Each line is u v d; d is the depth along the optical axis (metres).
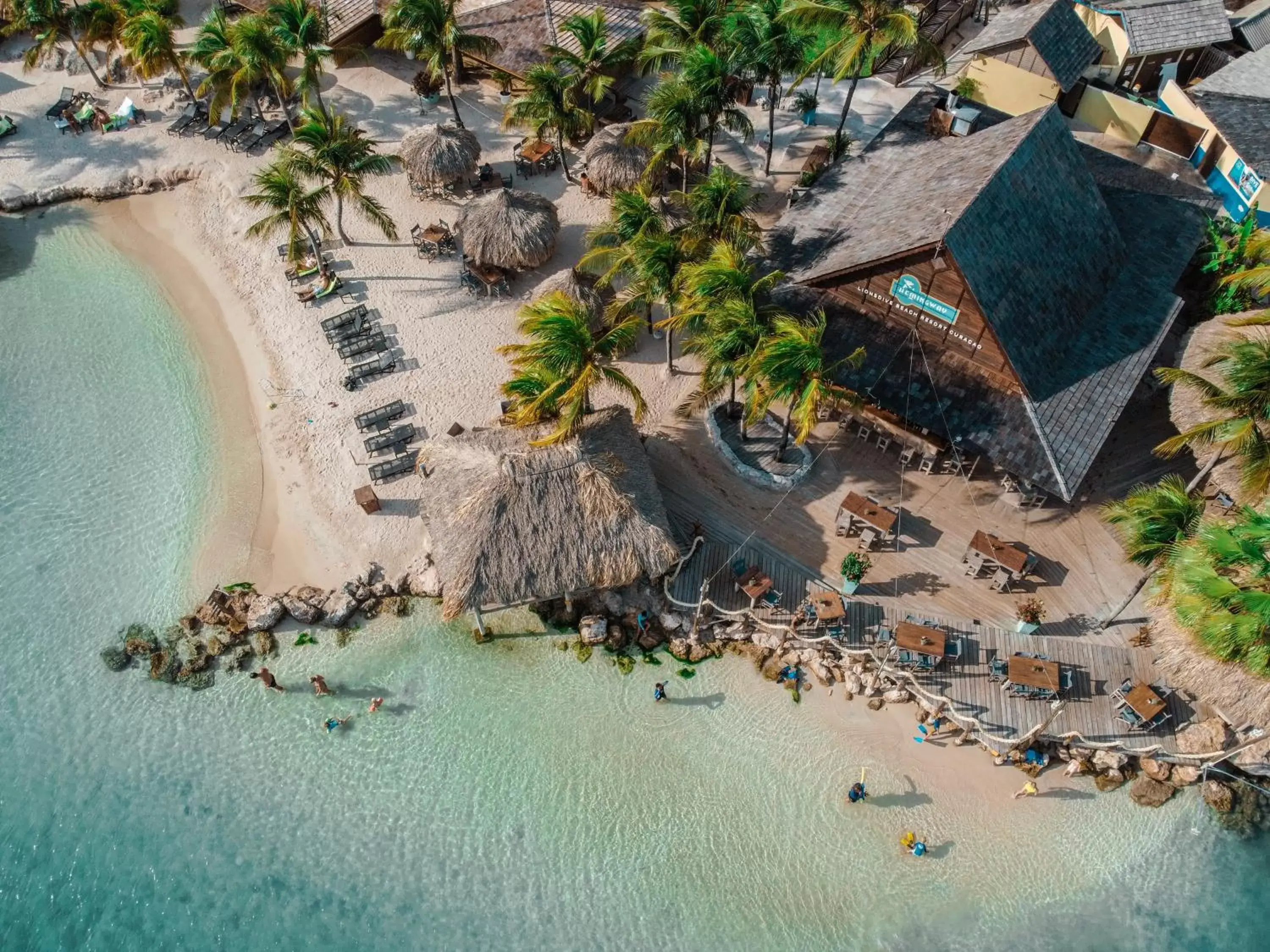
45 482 39.62
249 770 31.88
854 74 44.62
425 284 46.53
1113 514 30.73
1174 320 38.22
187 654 34.47
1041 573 35.28
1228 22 51.31
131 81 58.75
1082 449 33.34
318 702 33.34
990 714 31.78
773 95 46.75
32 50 56.41
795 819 30.42
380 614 35.44
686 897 29.00
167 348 44.78
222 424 41.50
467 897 29.17
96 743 32.59
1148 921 28.56
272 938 28.58
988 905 28.80
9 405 42.41
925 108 46.06
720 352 33.69
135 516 38.47
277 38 50.09
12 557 37.25
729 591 35.09
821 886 29.14
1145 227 40.44
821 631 33.75
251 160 53.75
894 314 36.69
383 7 57.16
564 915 28.75
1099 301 37.28
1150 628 31.78
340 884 29.50
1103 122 49.78
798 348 31.56
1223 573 27.73
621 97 54.53
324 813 30.91
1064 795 30.80
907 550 35.97
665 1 52.09
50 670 34.31
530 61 52.94
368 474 39.34
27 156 54.19
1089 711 31.78
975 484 38.06
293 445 40.44
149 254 49.50
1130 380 35.12
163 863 30.00
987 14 60.31
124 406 42.44
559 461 32.81
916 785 31.06
